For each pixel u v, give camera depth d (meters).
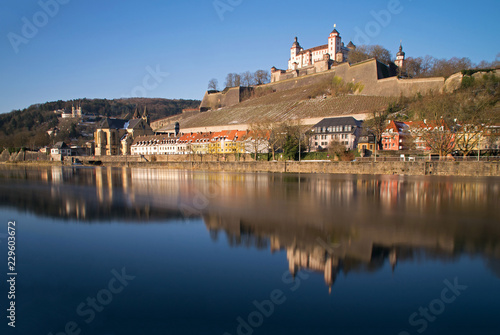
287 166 97.94
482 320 14.12
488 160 72.75
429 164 73.88
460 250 22.16
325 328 13.76
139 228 29.48
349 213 33.94
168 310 15.52
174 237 26.48
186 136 181.00
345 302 15.77
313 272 18.98
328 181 67.00
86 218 33.81
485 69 137.38
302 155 108.94
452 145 81.69
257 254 22.17
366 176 76.94
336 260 20.73
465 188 51.94
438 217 31.62
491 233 25.91
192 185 63.75
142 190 56.41
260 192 51.25
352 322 14.20
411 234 25.83
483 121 79.31
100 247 24.36
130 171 118.31
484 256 21.00
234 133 159.25
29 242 25.78
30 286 18.17
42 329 14.25
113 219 33.22
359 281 17.83
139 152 198.25
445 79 152.00
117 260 21.62
